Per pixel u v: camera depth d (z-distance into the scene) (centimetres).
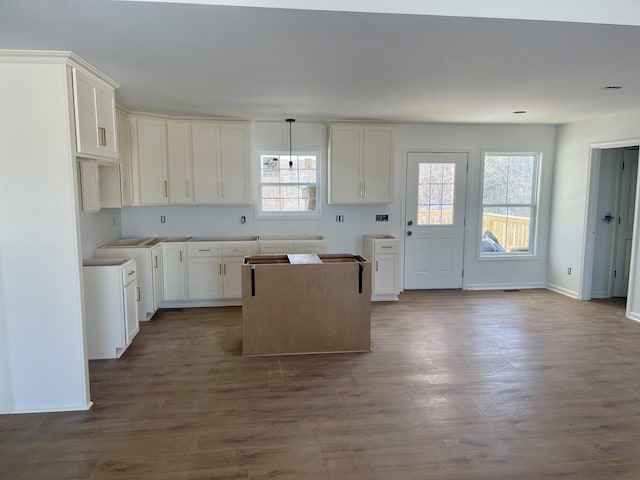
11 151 285
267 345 409
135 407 313
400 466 247
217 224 610
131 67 320
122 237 591
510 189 664
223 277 565
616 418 298
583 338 452
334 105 475
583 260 600
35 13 221
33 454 258
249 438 275
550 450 262
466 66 320
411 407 312
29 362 301
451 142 637
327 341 415
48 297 298
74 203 292
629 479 237
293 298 407
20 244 292
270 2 214
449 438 274
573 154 615
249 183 584
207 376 364
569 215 625
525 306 571
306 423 292
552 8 232
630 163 600
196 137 563
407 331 473
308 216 624
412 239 649
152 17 227
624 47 276
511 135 646
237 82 368
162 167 550
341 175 597
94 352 398
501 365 384
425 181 641
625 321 509
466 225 655
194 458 254
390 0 221
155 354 411
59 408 307
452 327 486
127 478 237
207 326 492
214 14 222
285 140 607
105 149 346
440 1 223
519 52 286
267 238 604
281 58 299
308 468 245
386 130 598
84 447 265
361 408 311
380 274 592
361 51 283
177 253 554
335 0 218
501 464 249
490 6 227
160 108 493
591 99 442
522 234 672
